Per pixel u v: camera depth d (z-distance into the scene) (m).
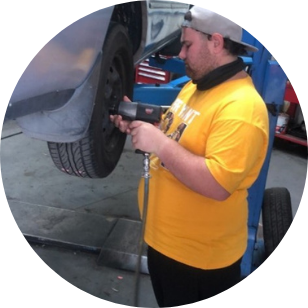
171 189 1.04
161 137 0.92
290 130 2.92
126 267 1.77
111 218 2.07
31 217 2.03
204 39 0.96
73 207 2.19
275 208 1.62
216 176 0.85
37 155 2.70
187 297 1.13
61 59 0.92
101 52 0.94
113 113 1.10
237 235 1.07
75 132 1.00
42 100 0.94
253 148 0.87
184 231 1.03
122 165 2.64
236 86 0.94
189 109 1.02
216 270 1.08
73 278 1.72
